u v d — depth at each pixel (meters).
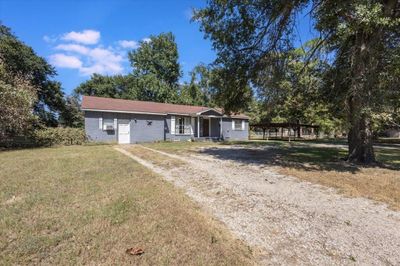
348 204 5.23
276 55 10.44
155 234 3.60
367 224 4.26
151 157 11.51
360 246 3.54
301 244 3.57
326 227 4.13
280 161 10.66
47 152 13.30
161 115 23.31
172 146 17.95
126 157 11.24
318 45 10.80
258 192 5.99
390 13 8.16
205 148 16.62
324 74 11.67
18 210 4.36
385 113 8.96
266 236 3.79
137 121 22.08
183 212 4.48
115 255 3.03
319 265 3.08
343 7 7.21
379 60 8.95
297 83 11.80
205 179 7.20
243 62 11.01
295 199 5.51
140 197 5.22
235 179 7.24
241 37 10.53
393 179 7.33
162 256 3.05
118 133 21.19
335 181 7.05
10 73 18.27
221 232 3.83
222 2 9.86
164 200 5.10
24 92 16.55
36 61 29.42
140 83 40.44
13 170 7.89
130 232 3.63
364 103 8.50
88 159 10.44
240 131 29.53
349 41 9.92
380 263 3.14
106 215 4.20
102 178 6.89
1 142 16.58
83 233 3.55
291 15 9.57
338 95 10.56
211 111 26.05
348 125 9.33
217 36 10.65
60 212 4.31
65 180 6.61
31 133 17.89
